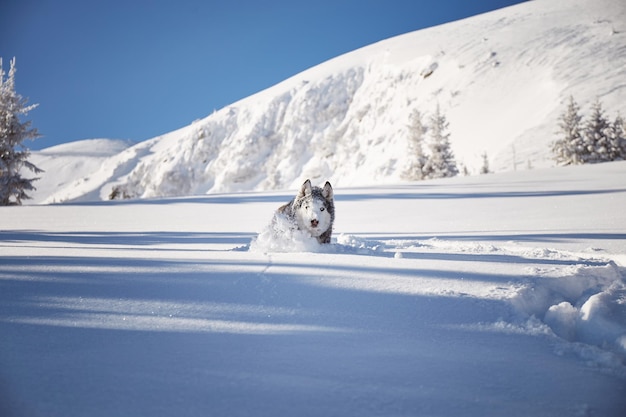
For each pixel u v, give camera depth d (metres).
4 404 1.36
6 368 1.63
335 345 2.00
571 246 5.93
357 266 3.64
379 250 5.71
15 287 2.82
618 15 88.75
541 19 106.06
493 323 2.38
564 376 1.78
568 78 61.59
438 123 47.62
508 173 23.69
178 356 1.80
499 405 1.53
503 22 117.19
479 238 7.36
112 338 1.98
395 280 3.16
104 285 2.91
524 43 87.38
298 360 1.82
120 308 2.43
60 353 1.79
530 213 10.86
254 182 142.00
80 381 1.55
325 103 141.75
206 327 2.17
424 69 105.31
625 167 20.89
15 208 20.38
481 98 73.69
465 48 102.62
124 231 10.98
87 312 2.35
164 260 3.91
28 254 4.59
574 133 42.91
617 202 11.09
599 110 43.31
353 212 14.18
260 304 2.57
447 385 1.66
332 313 2.45
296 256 4.23
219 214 15.52
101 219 15.06
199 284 2.97
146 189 154.62
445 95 84.12
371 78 135.75
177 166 153.38
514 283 3.15
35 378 1.56
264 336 2.08
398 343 2.06
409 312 2.51
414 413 1.45
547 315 2.74
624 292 3.18
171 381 1.58
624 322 2.48
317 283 3.04
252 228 11.44
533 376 1.77
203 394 1.50
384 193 19.44
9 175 31.77
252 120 153.75
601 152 42.38
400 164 76.69
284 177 133.62
